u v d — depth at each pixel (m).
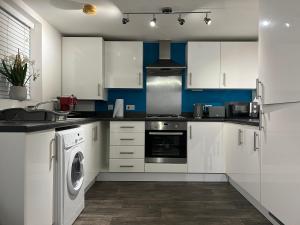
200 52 4.48
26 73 3.21
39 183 1.92
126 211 2.87
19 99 2.93
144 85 4.84
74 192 2.49
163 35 4.39
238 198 3.33
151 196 3.39
